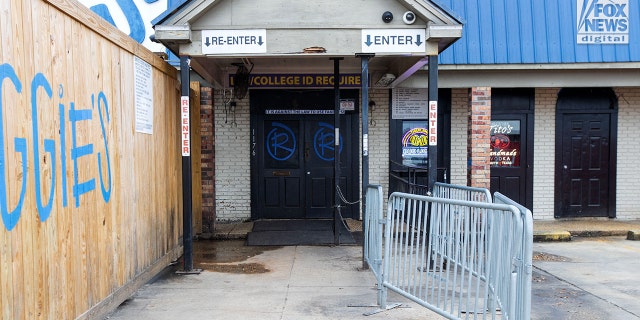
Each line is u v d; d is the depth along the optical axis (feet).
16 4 10.69
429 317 15.72
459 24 20.33
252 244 26.61
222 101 31.96
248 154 32.14
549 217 33.01
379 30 20.85
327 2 20.79
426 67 29.19
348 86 31.12
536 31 29.32
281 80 31.12
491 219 12.76
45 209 11.76
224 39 20.61
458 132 32.42
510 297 11.91
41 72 11.71
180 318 15.57
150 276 19.70
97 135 14.88
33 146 11.29
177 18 19.89
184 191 20.97
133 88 17.93
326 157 32.45
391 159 32.24
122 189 16.83
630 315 16.33
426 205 15.40
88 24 14.16
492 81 29.45
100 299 15.05
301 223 31.12
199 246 26.63
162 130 21.34
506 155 32.86
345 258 23.70
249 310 16.38
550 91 32.73
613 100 32.94
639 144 33.14
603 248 26.63
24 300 10.83
